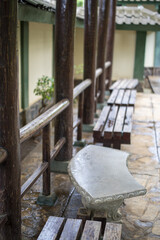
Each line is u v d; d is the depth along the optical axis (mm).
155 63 16750
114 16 10328
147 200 3992
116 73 15141
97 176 3125
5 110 2666
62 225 2752
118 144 4848
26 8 5707
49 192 3955
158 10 17312
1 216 2846
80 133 5801
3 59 2572
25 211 3789
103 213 3176
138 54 14781
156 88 13711
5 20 2502
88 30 6367
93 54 6453
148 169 4824
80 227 2719
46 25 12352
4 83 2615
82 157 3531
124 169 3316
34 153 5480
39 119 3492
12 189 2857
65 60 4605
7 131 2711
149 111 8086
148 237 3326
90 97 6574
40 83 10109
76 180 3031
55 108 4066
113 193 2844
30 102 11188
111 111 5984
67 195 4164
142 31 14609
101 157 3562
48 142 3820
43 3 6324
